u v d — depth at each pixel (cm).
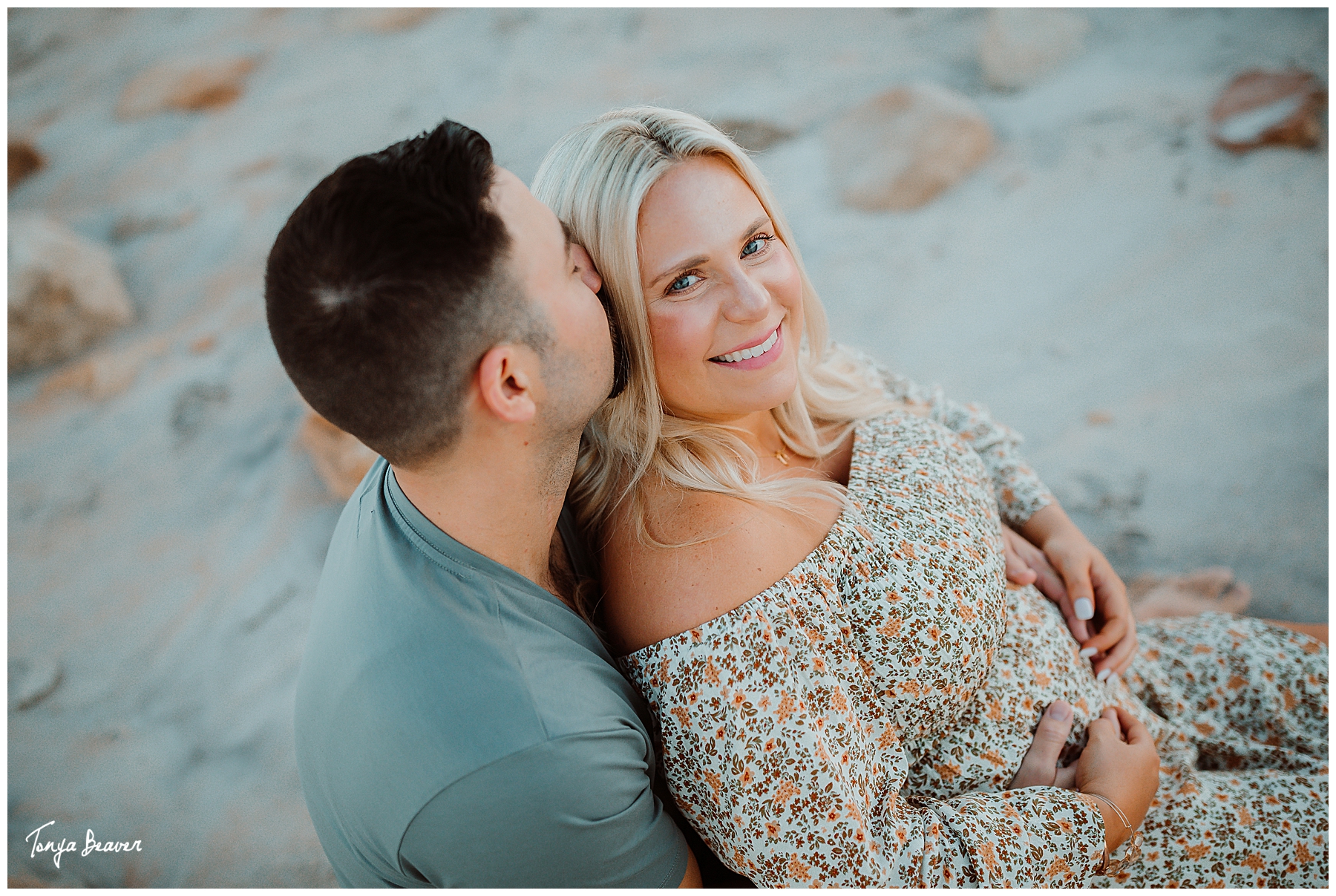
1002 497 171
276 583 302
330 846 113
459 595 101
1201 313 321
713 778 107
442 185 90
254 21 572
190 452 354
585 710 99
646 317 114
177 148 495
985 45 439
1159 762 142
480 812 95
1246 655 159
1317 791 137
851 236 388
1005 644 136
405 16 554
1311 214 342
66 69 558
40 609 308
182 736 263
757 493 117
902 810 118
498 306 92
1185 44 424
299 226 90
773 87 459
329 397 95
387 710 97
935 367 328
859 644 117
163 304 420
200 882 225
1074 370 315
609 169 109
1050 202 378
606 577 120
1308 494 258
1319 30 408
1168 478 272
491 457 100
